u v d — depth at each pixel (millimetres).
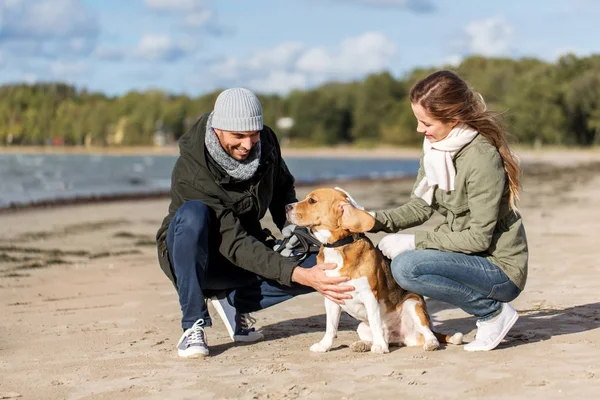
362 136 103938
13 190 22719
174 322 4984
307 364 3713
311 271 3900
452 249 3830
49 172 38812
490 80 82938
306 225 3902
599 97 72688
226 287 4316
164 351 4133
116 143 123500
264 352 4055
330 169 46156
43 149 123312
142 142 122062
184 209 3971
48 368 3779
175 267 4004
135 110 125062
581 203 14359
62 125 129250
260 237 4438
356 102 106938
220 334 4629
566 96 74750
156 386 3375
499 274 3830
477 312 3928
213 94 123750
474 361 3637
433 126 3730
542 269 6586
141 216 13711
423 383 3275
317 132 105875
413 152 93188
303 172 40656
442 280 3861
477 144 3725
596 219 10922
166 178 32938
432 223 10781
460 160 3768
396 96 104688
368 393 3152
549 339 4047
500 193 3707
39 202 16594
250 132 3906
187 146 4129
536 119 75000
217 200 4086
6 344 4375
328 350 4016
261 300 4359
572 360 3570
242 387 3311
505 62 97250
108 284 6676
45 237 10453
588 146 75250
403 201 16578
